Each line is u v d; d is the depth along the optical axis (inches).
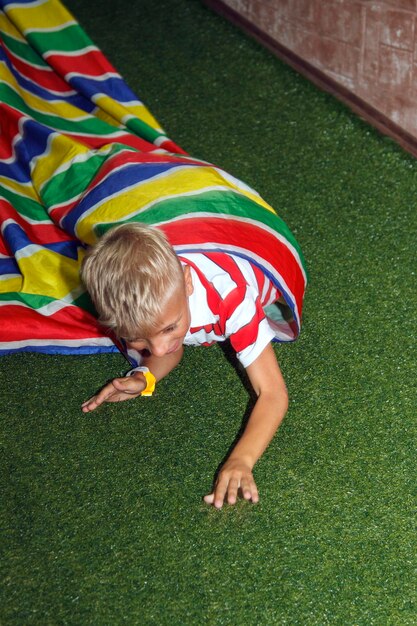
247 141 84.4
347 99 86.4
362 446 55.2
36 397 61.5
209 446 56.5
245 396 59.4
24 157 75.2
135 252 48.9
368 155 80.4
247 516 52.0
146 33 102.1
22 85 82.9
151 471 55.4
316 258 70.1
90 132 79.9
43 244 70.0
